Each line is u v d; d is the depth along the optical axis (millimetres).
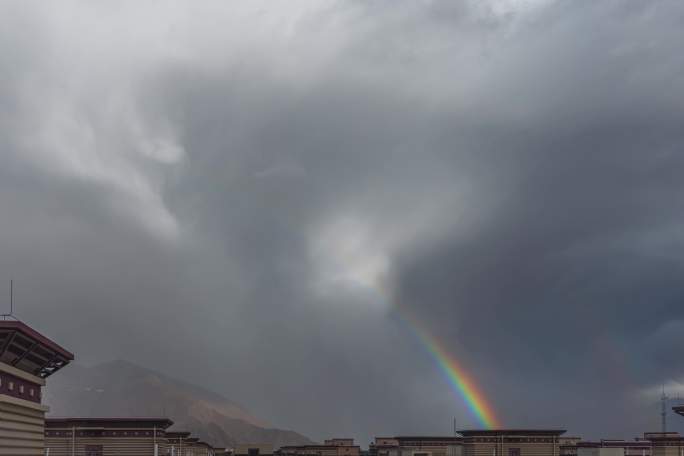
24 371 48344
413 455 131500
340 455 170625
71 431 101500
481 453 113062
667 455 110188
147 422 101938
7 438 43625
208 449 181375
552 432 112438
